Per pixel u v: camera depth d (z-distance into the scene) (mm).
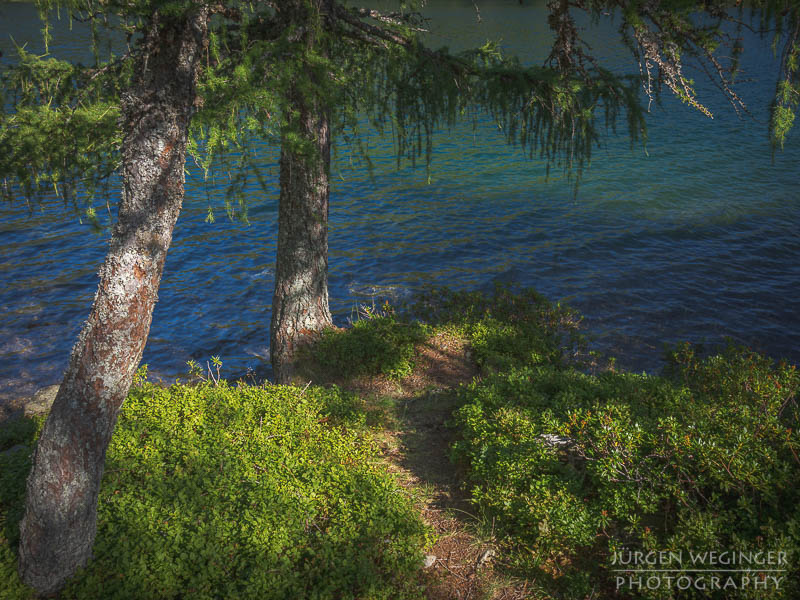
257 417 7812
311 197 9883
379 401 9367
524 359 10828
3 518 5742
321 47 7059
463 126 37375
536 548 5895
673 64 6613
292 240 10180
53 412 4879
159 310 16094
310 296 10453
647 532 5375
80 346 4844
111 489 6090
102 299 4789
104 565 5227
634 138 7578
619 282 17703
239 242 20453
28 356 13727
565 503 5953
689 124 37312
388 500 6344
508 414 7418
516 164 29594
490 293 17016
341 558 5531
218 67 6441
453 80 8289
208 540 5543
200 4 4578
